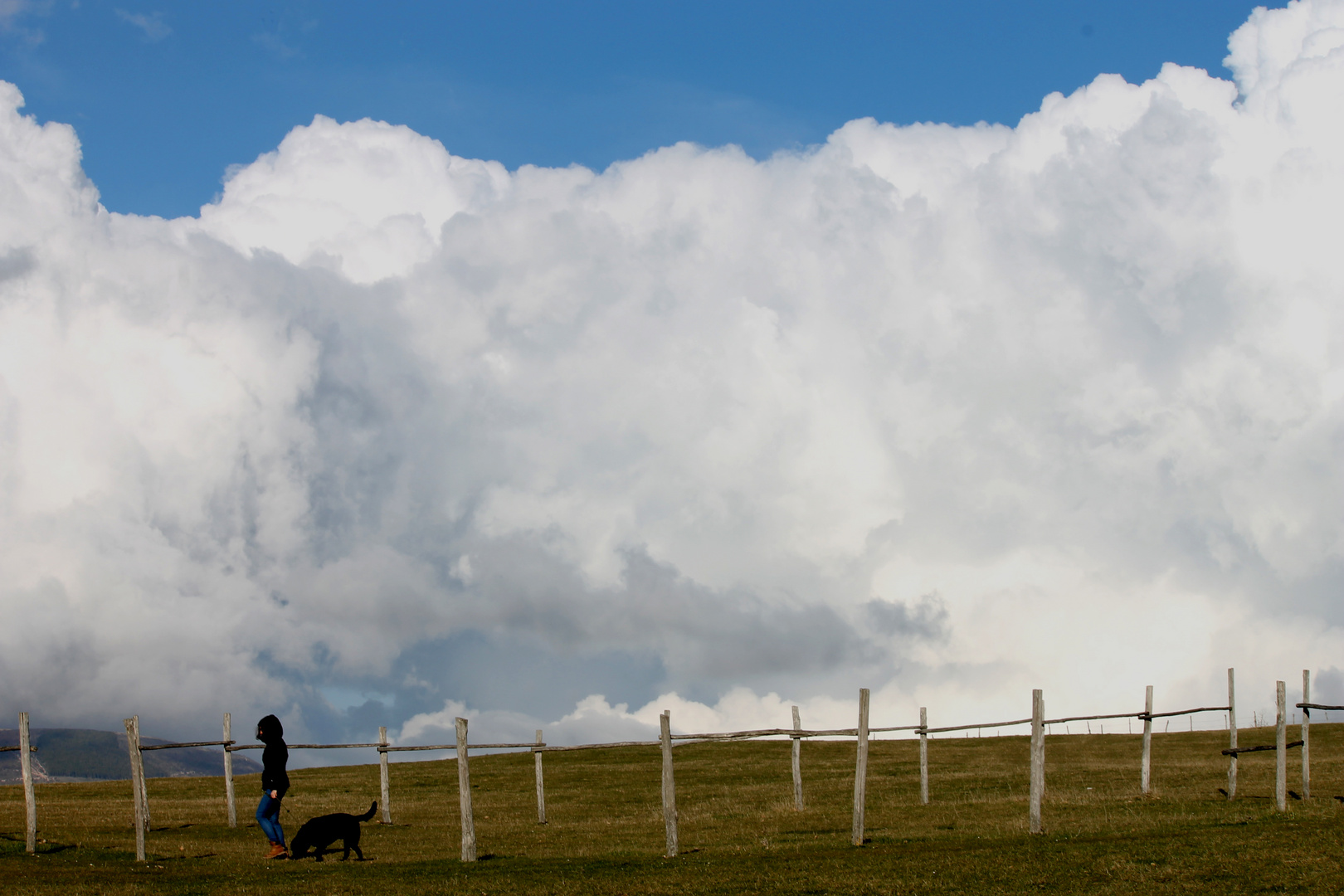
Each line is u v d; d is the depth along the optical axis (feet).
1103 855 59.31
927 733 104.17
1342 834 61.31
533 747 99.30
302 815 108.68
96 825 94.12
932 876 55.52
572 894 54.24
